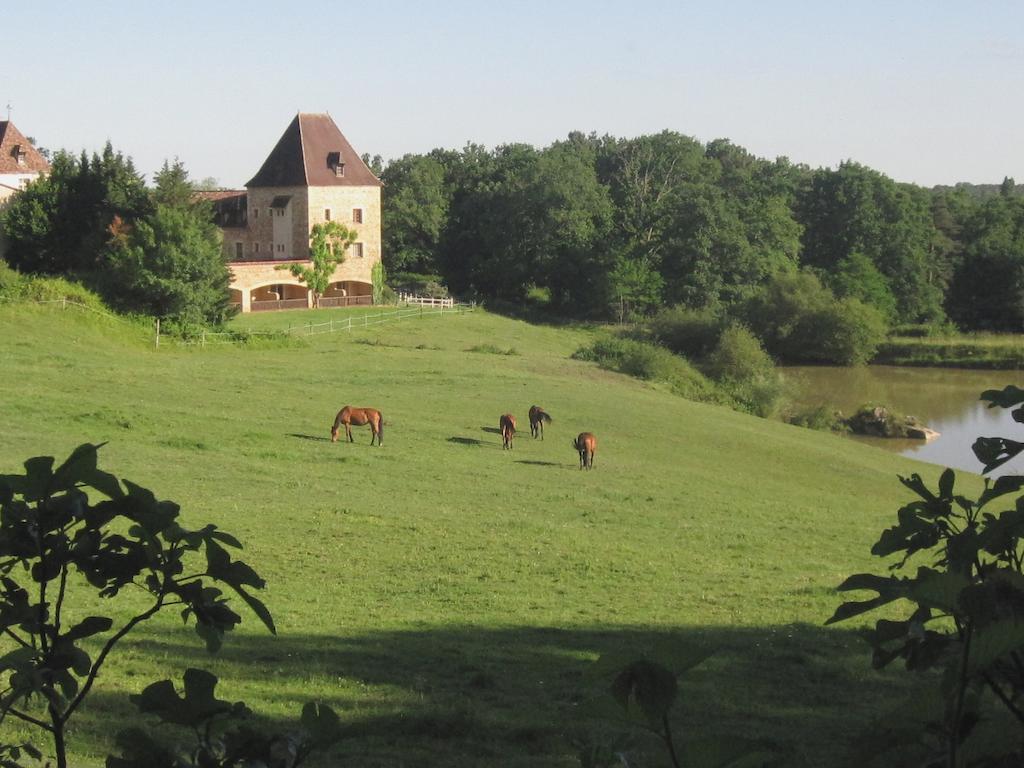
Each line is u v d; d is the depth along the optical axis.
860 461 43.78
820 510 31.77
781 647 16.33
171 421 34.84
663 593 20.41
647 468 36.31
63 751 3.02
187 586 3.08
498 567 21.84
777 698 13.60
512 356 65.44
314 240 91.06
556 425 42.78
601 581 21.16
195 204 71.00
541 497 29.91
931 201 131.88
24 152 93.44
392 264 115.75
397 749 11.09
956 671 2.92
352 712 12.27
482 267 110.38
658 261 104.19
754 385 62.59
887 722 3.02
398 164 130.88
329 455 32.91
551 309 106.00
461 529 25.08
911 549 3.57
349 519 25.14
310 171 92.19
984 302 108.94
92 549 3.02
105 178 71.25
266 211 94.00
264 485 28.27
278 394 42.81
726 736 2.63
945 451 54.81
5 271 54.94
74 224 71.00
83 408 34.72
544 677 14.27
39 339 48.72
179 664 13.95
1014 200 131.88
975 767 2.87
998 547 3.19
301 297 91.12
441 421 41.06
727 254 101.50
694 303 99.88
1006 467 46.00
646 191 132.50
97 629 3.07
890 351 92.25
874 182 119.50
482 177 125.12
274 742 2.95
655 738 11.33
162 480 27.48
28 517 2.99
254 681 13.48
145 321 56.81
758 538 26.56
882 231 115.69
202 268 59.75
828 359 90.19
